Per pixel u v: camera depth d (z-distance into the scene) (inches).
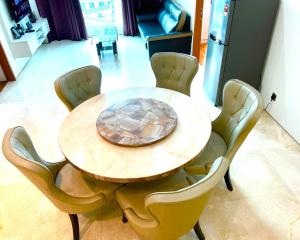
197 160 67.9
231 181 82.3
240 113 67.3
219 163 45.4
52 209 76.3
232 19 98.4
